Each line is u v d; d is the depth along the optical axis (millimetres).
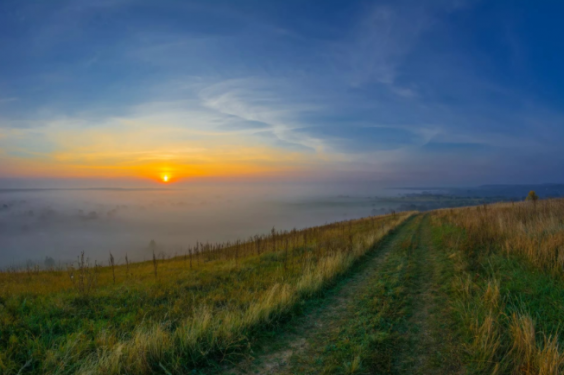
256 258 13109
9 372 4133
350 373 4105
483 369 3918
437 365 4188
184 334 4945
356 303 6945
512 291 6051
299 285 7703
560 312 4898
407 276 8633
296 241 17359
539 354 3723
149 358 4418
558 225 10195
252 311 5926
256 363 4547
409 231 20250
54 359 4332
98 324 5973
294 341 5250
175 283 9336
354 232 20625
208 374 4254
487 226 12320
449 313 5809
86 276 10516
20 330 5527
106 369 4055
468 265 8281
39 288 9578
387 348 4711
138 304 7238
